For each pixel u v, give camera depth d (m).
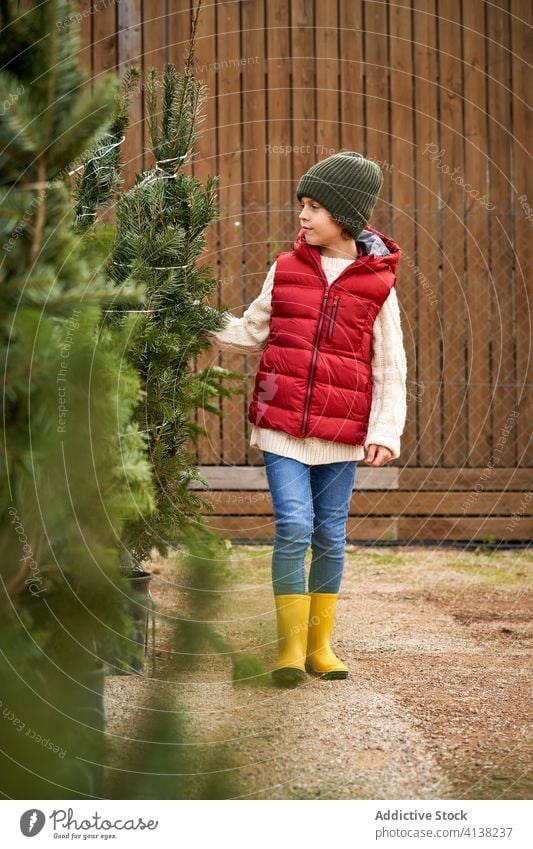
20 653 0.97
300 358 2.61
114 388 0.91
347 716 2.18
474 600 3.93
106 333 1.08
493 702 2.36
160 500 1.96
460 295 5.43
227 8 5.25
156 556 3.67
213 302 5.33
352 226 2.68
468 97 5.40
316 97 5.34
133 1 5.18
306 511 2.60
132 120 4.93
